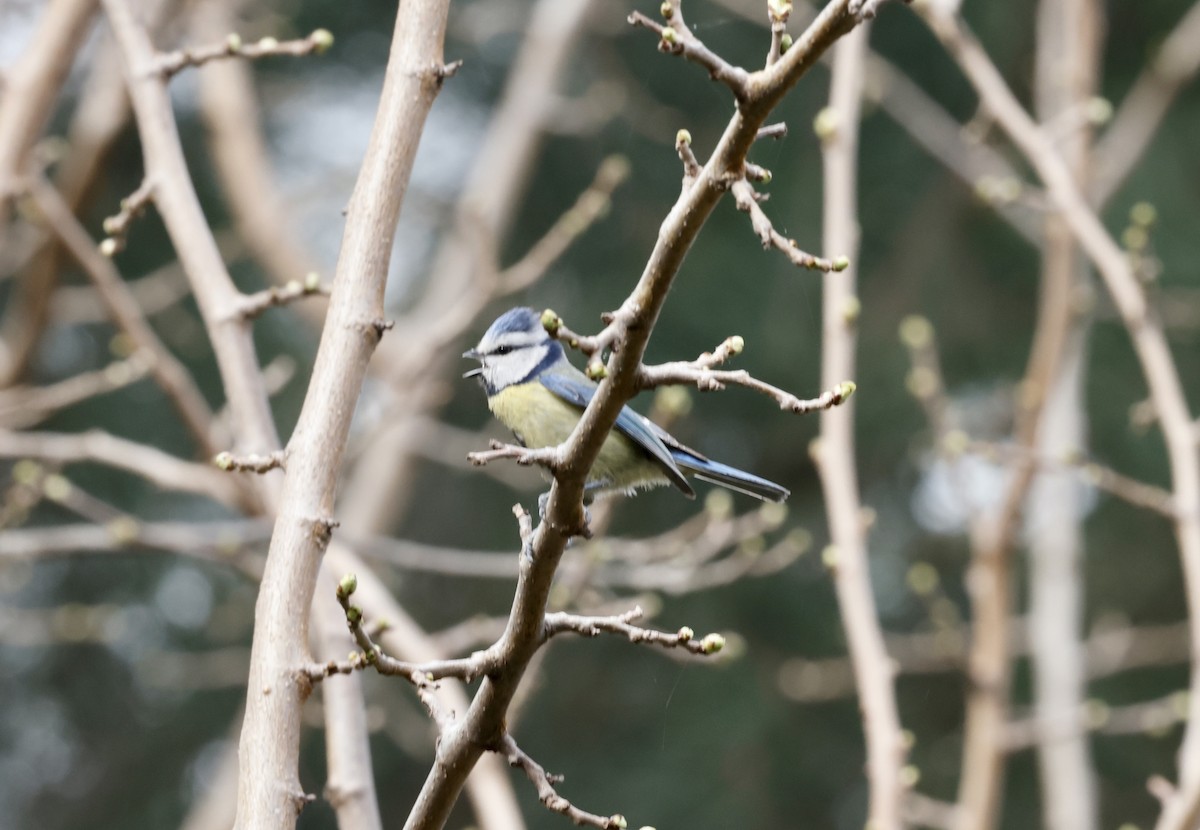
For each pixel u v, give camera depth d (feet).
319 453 14.85
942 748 54.03
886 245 57.31
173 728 57.41
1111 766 54.39
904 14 54.75
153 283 46.91
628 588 51.11
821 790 53.98
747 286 53.62
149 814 56.24
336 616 19.15
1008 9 54.90
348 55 58.59
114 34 22.04
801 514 55.26
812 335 53.16
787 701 54.44
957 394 55.93
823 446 23.16
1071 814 31.09
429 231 58.75
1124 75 56.34
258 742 13.61
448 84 60.23
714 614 54.65
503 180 45.47
